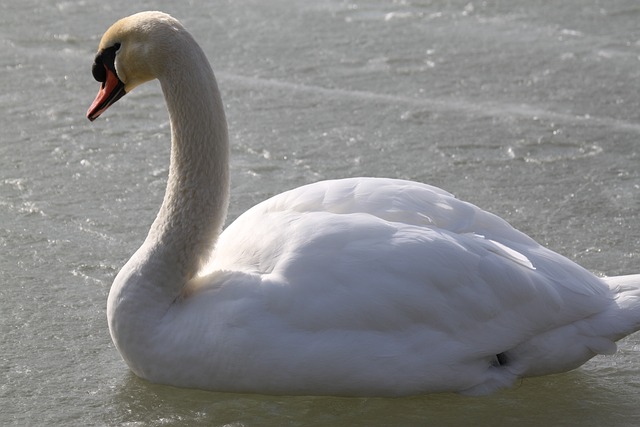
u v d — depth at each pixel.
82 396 9.56
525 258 9.19
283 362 8.90
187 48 9.50
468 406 9.42
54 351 10.23
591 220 12.95
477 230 9.61
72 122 15.69
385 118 16.00
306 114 16.11
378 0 21.20
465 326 9.09
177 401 9.41
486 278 9.14
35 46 18.47
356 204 9.46
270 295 8.93
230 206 13.27
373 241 9.07
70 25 19.38
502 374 9.42
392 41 19.03
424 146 15.07
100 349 10.31
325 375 8.94
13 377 9.80
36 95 16.59
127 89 9.90
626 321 9.44
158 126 15.69
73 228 12.62
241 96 16.73
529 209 13.26
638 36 19.16
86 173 14.11
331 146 15.03
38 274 11.58
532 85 17.23
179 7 20.45
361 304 8.88
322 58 18.28
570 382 9.92
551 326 9.34
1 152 14.62
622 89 17.03
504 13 20.39
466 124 15.80
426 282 8.99
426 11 20.55
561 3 20.84
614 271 11.67
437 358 9.03
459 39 19.14
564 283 9.43
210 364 9.08
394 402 9.39
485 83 17.31
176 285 9.38
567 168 14.43
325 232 9.11
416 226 9.27
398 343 8.95
